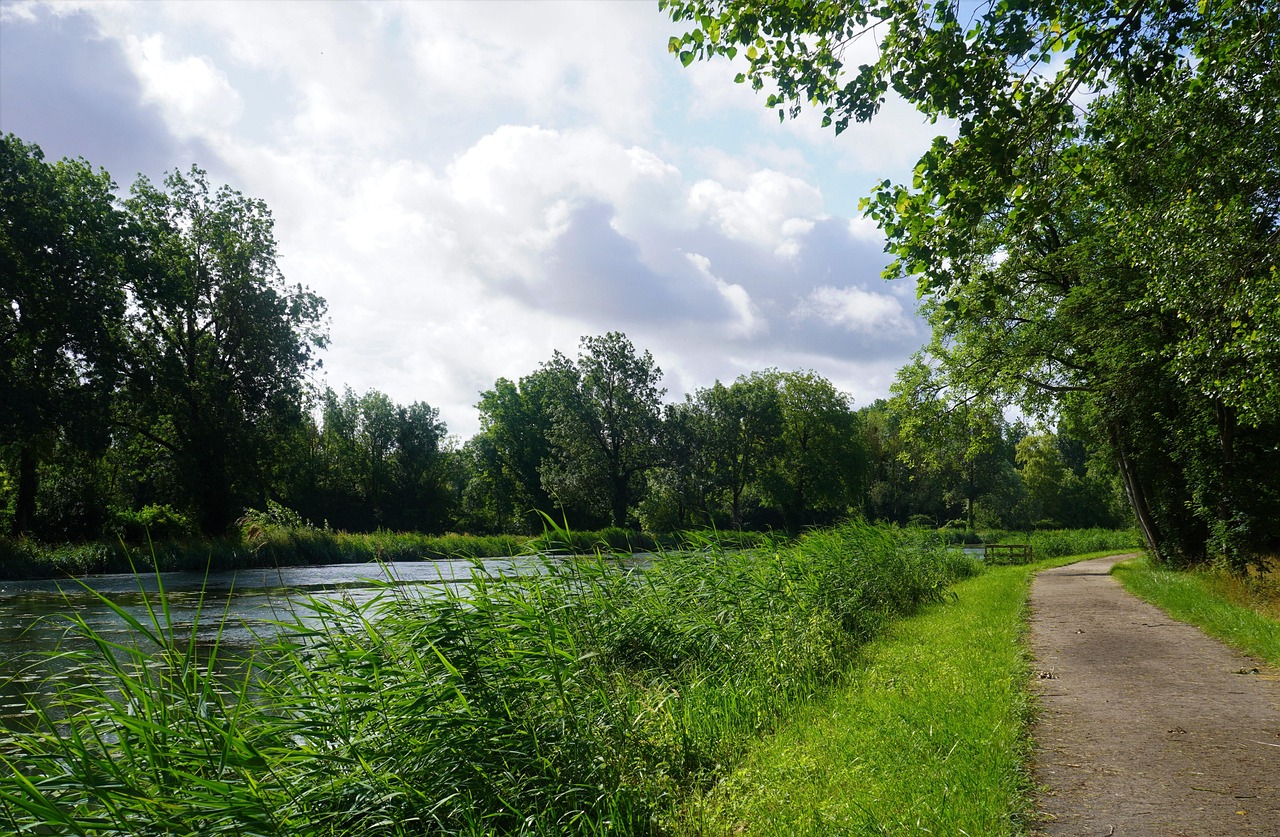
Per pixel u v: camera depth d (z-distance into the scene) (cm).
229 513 3869
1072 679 791
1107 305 1894
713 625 857
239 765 418
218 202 4109
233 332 4038
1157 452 2147
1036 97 745
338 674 507
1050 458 7869
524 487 7312
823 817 407
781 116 782
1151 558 2389
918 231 778
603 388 6262
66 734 620
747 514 7144
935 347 2639
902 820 394
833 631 933
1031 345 2183
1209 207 1175
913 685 719
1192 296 1200
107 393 3522
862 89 742
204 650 1109
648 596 916
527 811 437
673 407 6544
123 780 380
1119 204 1234
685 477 6225
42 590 2109
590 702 556
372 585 616
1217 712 647
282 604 1705
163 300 3694
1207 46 860
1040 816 417
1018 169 751
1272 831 391
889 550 1550
